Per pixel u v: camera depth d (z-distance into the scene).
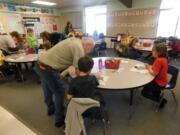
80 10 8.25
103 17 7.70
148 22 6.22
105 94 2.61
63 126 1.80
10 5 6.73
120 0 5.91
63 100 1.70
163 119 1.93
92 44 1.64
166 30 6.05
